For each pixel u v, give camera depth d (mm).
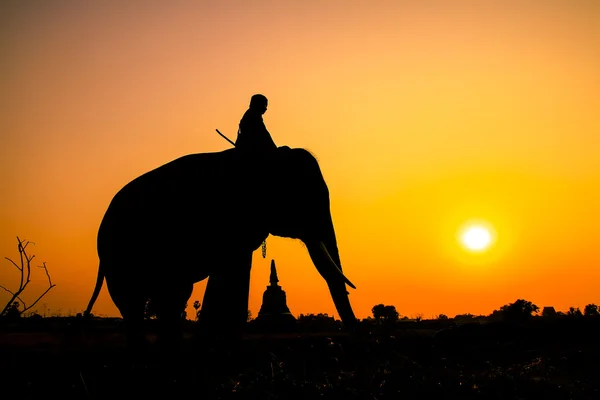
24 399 8516
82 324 11828
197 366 9359
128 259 10438
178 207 10562
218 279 10562
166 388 8555
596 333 18156
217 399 8336
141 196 10656
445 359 12570
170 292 10469
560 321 19969
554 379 10531
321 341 12109
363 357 10703
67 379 9484
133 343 10250
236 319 10484
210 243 10594
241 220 10617
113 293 10562
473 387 8945
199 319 10500
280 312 29078
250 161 10766
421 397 8656
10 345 13992
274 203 10727
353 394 8500
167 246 10484
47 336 15984
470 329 17641
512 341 16422
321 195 10852
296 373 10312
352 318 10164
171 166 10930
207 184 10688
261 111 11125
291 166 10828
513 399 8828
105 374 9391
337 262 10664
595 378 10719
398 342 14445
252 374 9398
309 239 10664
